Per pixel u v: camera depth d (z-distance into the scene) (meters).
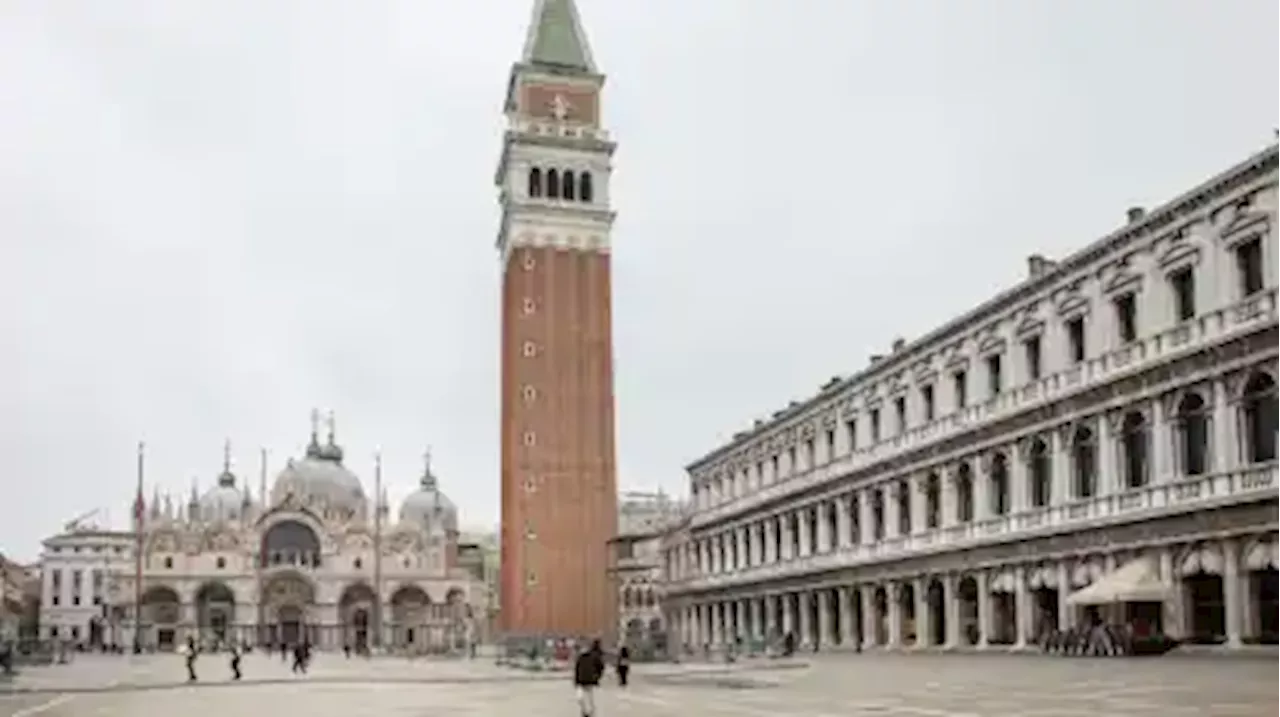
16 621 192.38
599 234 158.88
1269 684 42.66
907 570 96.94
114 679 83.50
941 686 49.78
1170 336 68.69
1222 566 63.66
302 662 97.00
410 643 199.75
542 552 148.25
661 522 199.88
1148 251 71.12
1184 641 66.19
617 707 45.47
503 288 165.25
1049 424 78.94
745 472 136.75
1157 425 69.12
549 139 160.88
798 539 120.19
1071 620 76.12
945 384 93.38
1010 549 82.62
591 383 154.50
